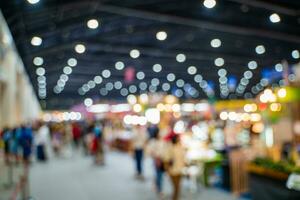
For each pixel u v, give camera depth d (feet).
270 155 33.81
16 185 32.14
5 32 47.39
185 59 101.91
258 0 46.44
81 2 45.24
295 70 42.78
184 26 70.49
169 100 82.48
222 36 77.25
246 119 69.41
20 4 38.96
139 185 37.55
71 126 85.81
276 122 39.93
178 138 28.12
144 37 78.64
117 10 51.19
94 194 33.37
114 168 50.72
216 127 52.95
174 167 27.68
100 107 158.92
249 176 27.66
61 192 34.40
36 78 116.26
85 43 71.67
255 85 155.74
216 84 154.40
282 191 23.68
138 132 42.47
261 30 65.46
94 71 119.03
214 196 31.37
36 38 54.60
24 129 46.01
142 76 132.46
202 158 35.17
